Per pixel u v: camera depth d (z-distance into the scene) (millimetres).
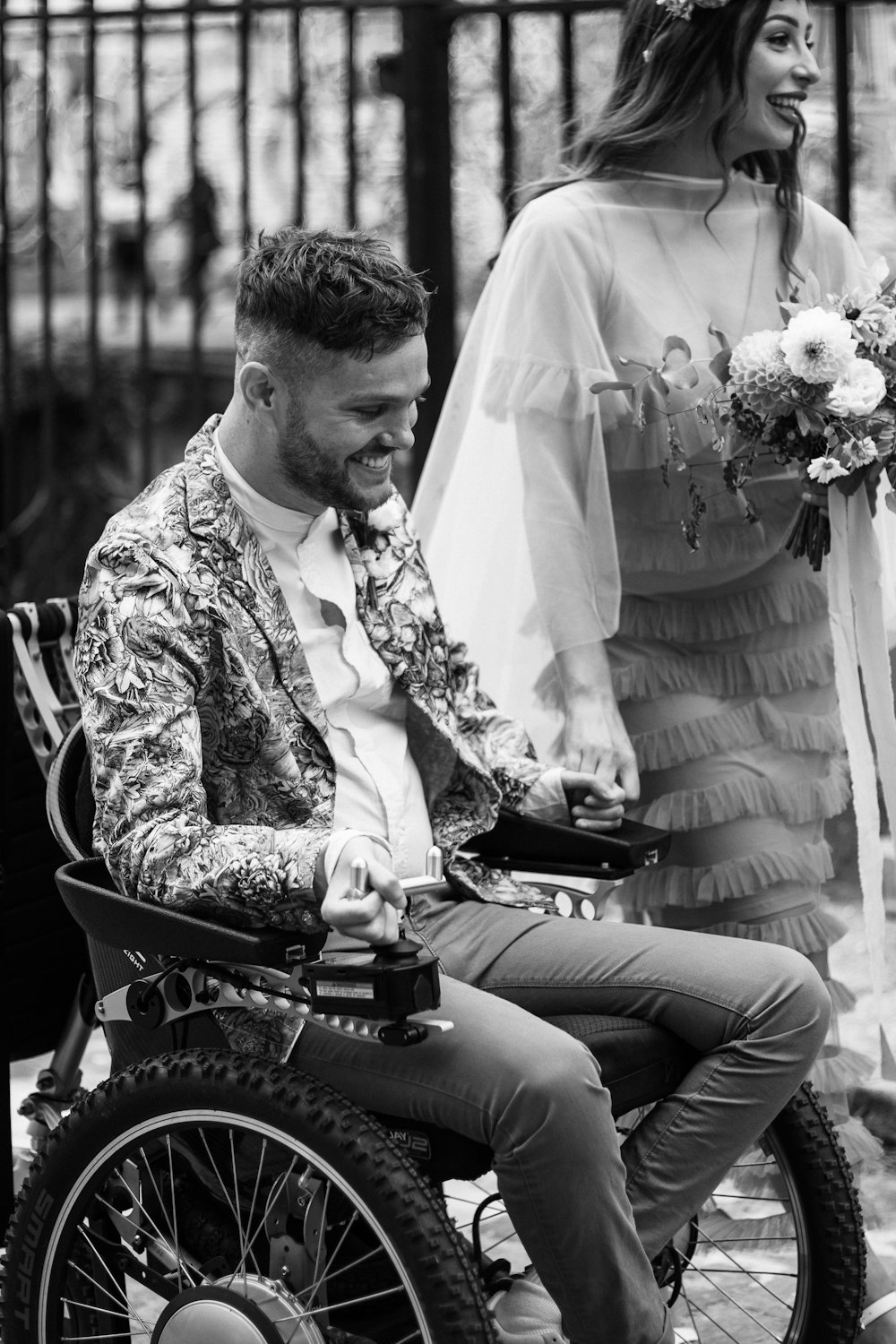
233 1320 2145
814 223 3186
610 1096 2254
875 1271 2656
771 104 2938
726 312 3064
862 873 2963
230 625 2281
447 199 4922
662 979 2402
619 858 2527
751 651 3135
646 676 3111
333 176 7043
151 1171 2346
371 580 2512
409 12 4828
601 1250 2094
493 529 3174
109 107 7438
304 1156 2082
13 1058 2949
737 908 3137
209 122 7328
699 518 2955
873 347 2832
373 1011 1984
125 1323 2496
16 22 5547
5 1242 2451
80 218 7707
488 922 2568
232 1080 2119
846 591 2922
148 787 2170
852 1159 3186
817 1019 2373
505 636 3180
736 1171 3078
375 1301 2393
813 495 2900
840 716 3031
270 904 2094
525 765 2625
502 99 4855
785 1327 2793
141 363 5484
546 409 2990
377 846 2084
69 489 7609
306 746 2369
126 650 2207
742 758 3105
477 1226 2338
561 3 4734
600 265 3008
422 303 2250
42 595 5875
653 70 2965
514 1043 2113
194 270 5438
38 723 2889
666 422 2979
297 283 2189
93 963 2439
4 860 2713
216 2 5176
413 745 2580
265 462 2324
